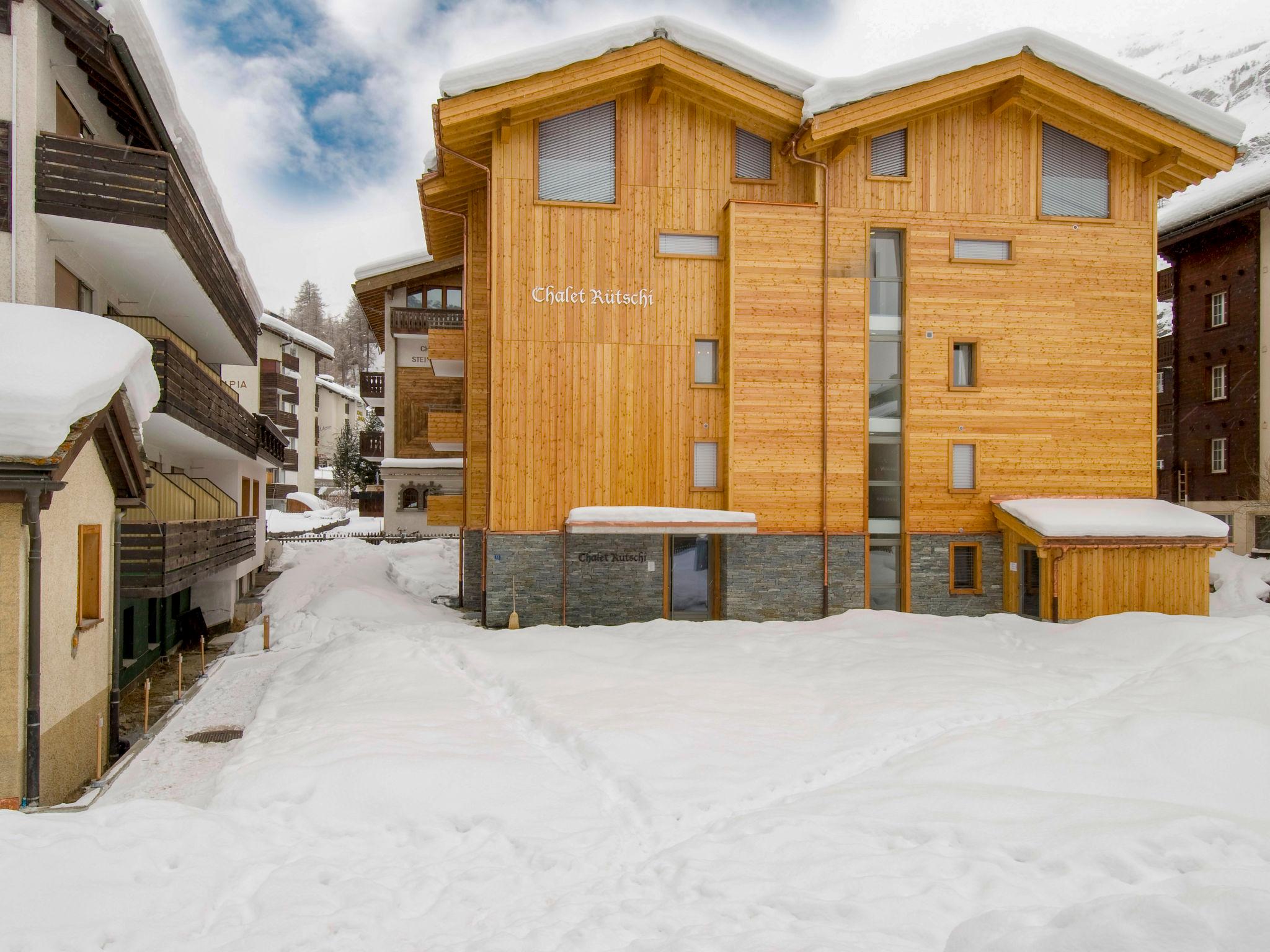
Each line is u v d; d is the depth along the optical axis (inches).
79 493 380.8
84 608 408.2
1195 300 1093.8
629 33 655.8
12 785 312.2
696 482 696.4
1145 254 725.3
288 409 2048.5
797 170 715.4
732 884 202.1
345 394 2802.7
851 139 676.7
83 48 513.3
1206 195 1043.3
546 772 289.0
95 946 173.6
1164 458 1164.5
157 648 660.7
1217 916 126.7
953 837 226.1
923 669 450.9
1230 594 853.8
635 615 687.7
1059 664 481.7
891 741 332.2
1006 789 265.0
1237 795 272.7
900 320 714.8
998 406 711.7
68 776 365.7
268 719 399.5
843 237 696.4
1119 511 676.1
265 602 879.7
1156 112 695.1
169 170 517.7
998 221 711.7
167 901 193.3
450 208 813.2
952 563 708.0
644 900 197.9
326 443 2753.4
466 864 223.1
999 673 444.1
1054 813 239.3
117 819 229.5
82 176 494.6
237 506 811.4
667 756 306.3
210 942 178.1
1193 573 653.3
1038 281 715.4
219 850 221.8
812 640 546.3
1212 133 696.4
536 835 239.9
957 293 708.0
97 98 597.3
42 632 332.8
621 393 687.7
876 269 714.8
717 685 422.6
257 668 595.8
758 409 687.7
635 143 693.3
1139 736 307.6
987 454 712.4
